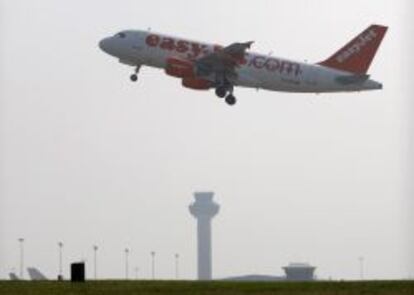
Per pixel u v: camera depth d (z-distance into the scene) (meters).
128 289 124.69
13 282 139.88
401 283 127.31
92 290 123.75
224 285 129.25
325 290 121.81
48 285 132.50
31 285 132.62
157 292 121.38
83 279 141.75
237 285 129.00
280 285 128.25
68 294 120.00
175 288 125.75
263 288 124.94
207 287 126.81
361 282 130.00
